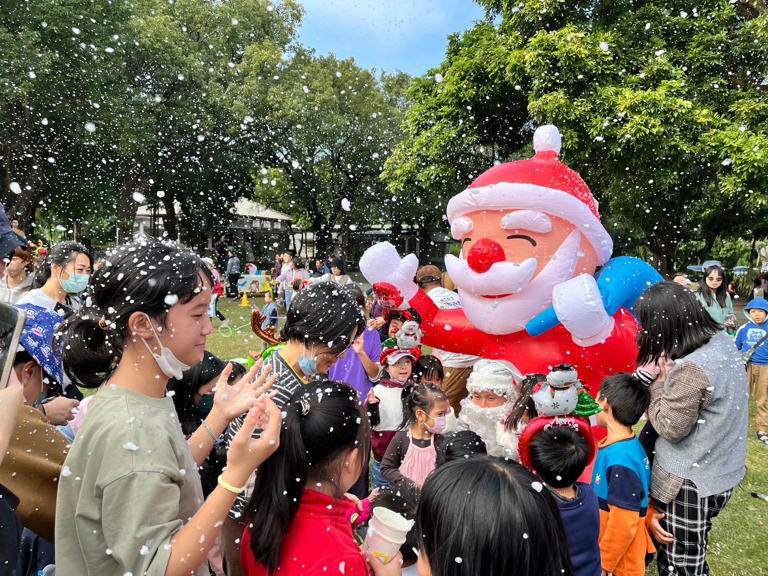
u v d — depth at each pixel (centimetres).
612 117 702
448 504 80
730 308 479
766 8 754
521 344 261
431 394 208
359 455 118
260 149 1578
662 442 190
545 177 250
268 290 981
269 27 1577
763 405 392
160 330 100
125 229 1391
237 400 119
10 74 891
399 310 270
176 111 1301
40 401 189
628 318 252
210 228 1853
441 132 949
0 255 129
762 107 715
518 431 187
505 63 810
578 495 141
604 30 808
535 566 77
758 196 685
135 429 91
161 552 82
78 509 89
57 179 1304
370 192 1864
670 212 1038
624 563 183
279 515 107
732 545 252
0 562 106
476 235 261
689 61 778
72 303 270
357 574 107
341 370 262
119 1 1090
